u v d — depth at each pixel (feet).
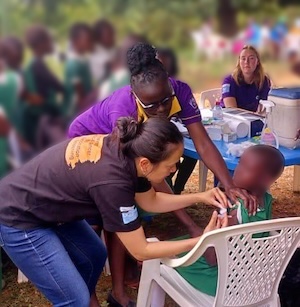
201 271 6.59
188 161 11.88
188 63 39.01
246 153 6.52
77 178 5.59
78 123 7.82
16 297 9.26
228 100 13.91
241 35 40.73
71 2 35.99
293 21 41.37
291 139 8.93
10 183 6.07
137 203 6.36
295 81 33.99
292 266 7.45
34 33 13.94
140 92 6.73
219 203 6.41
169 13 42.06
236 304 6.17
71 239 6.84
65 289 6.05
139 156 5.32
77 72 14.71
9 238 6.03
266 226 5.71
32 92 13.43
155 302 7.09
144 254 5.74
